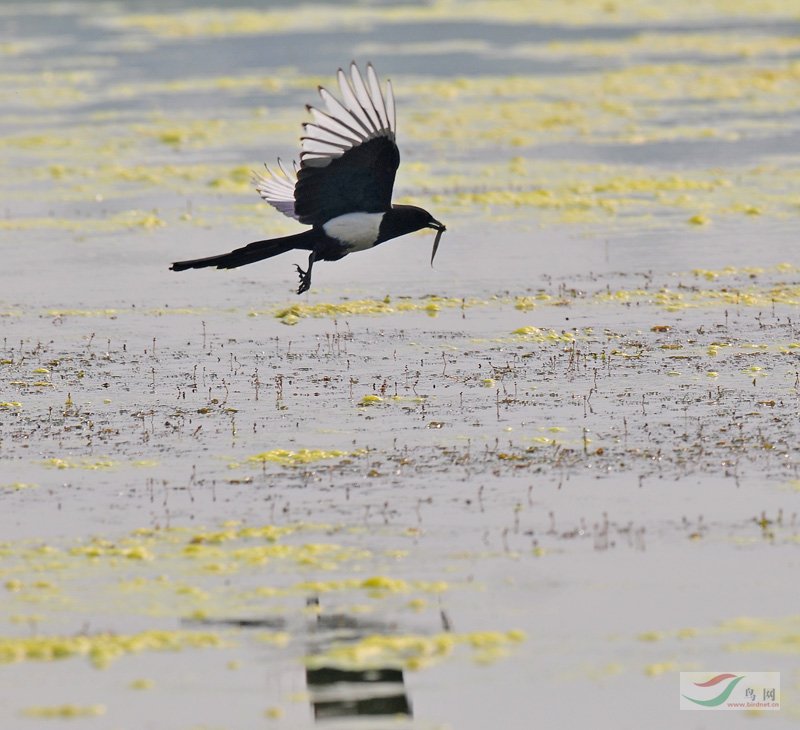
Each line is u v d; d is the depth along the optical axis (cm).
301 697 1074
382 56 5166
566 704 1064
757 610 1180
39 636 1152
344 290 2312
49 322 2141
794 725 1042
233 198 3047
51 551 1303
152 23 6312
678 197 2948
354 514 1373
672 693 1075
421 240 2642
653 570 1245
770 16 6209
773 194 2944
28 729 1033
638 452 1511
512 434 1580
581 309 2142
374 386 1778
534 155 3425
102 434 1619
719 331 1992
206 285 2362
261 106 4175
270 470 1495
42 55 5400
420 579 1239
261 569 1263
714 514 1351
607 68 4809
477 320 2097
